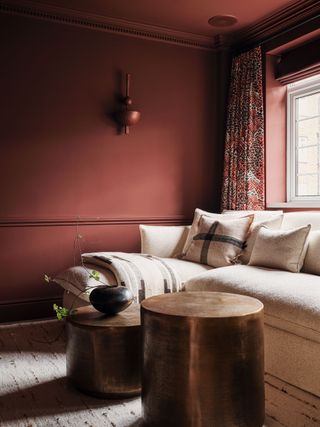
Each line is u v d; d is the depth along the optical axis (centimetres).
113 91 398
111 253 354
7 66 356
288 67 399
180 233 392
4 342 303
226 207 436
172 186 428
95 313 236
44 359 268
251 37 420
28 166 365
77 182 384
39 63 368
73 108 382
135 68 407
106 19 387
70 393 219
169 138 426
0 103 354
